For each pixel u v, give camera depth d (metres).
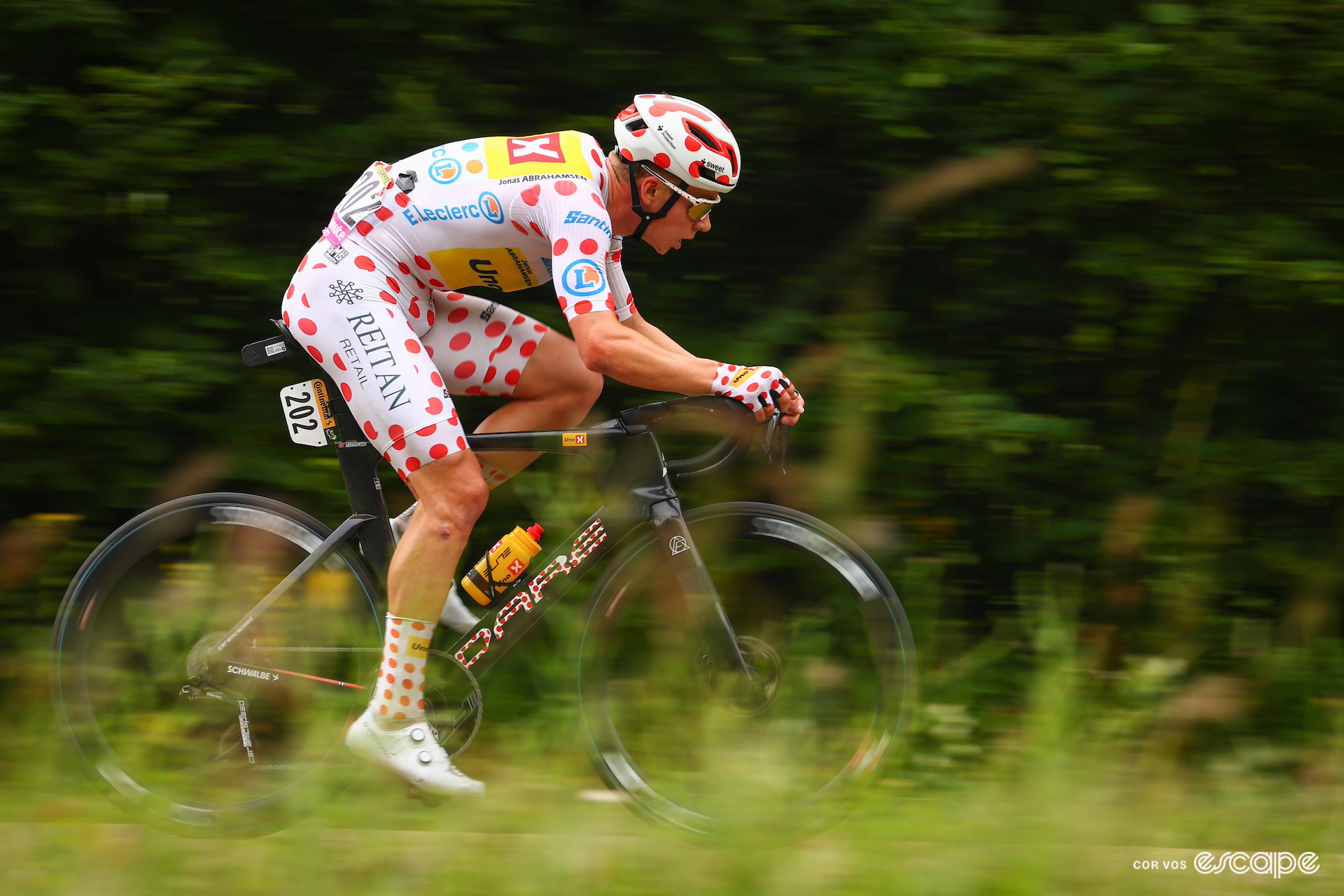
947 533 12.89
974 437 12.16
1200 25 11.53
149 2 11.70
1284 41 11.52
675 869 9.50
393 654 9.66
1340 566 12.84
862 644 11.59
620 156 9.68
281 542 10.24
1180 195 12.23
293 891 9.08
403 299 9.78
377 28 11.92
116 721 10.35
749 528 10.12
